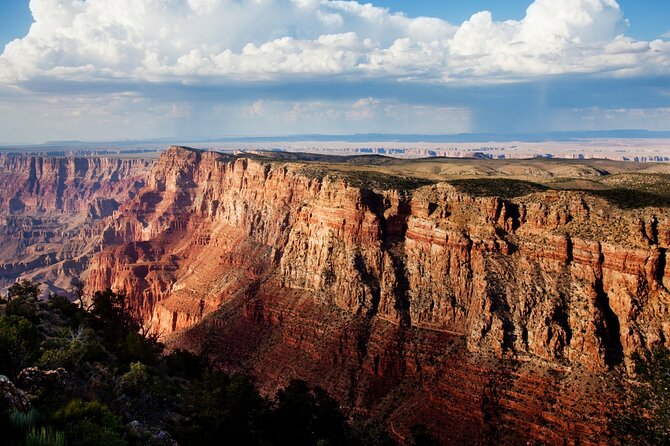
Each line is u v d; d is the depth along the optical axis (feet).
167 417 214.07
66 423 125.70
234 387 260.62
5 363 186.91
